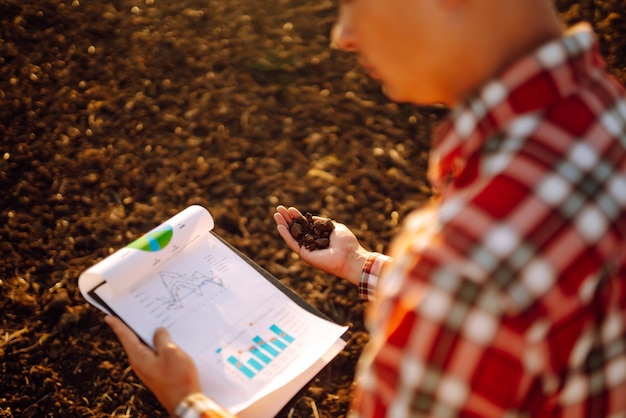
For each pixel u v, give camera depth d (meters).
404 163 2.69
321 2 3.34
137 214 2.40
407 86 0.82
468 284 0.71
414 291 0.74
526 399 0.77
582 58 0.74
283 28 3.18
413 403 0.77
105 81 2.82
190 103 2.79
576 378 0.79
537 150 0.72
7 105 2.64
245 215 2.46
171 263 1.39
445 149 0.80
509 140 0.73
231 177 2.56
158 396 1.13
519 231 0.70
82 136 2.61
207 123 2.73
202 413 1.03
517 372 0.73
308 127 2.77
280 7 3.29
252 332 1.29
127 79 2.84
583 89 0.75
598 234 0.72
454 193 0.78
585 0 3.29
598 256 0.72
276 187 2.55
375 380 0.79
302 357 1.26
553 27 0.75
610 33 3.13
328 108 2.85
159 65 2.92
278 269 2.32
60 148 2.55
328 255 1.48
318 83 2.96
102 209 2.40
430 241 0.74
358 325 2.21
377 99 2.91
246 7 3.26
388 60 0.80
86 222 2.34
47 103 2.69
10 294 2.10
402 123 2.83
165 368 1.12
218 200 2.49
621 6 3.24
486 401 0.75
